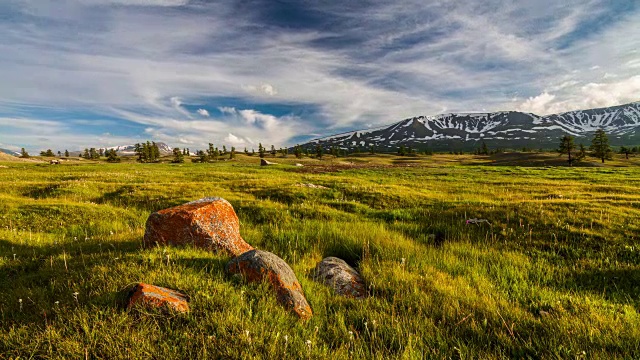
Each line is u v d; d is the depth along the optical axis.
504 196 21.70
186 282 5.08
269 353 3.76
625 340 4.54
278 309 4.75
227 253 7.41
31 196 19.34
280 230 10.93
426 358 4.25
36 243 9.45
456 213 12.98
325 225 11.78
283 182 25.41
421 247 9.21
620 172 44.66
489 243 9.70
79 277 5.33
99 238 9.41
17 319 4.20
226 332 4.00
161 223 7.50
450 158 141.25
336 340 4.52
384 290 6.26
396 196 19.59
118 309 4.27
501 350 4.48
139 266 5.62
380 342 4.52
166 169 52.72
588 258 8.27
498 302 5.76
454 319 5.20
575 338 4.58
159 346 3.72
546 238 9.69
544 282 6.94
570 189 25.23
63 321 4.07
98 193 20.22
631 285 6.82
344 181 29.41
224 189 21.77
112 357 3.54
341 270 6.91
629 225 10.17
